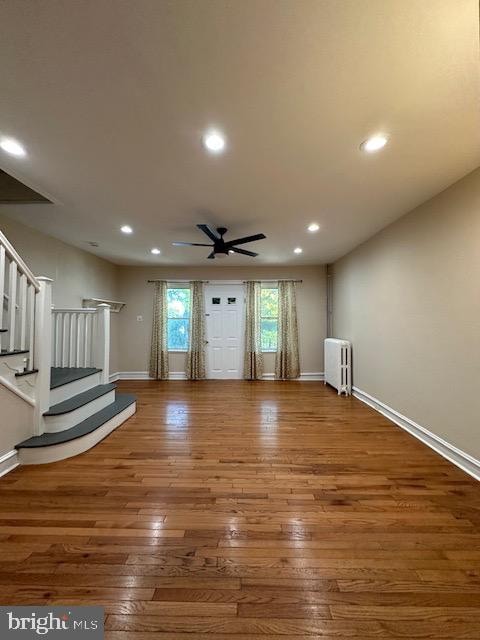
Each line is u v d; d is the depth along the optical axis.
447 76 1.39
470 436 2.39
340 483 2.23
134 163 2.18
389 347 3.71
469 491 2.13
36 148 1.99
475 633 1.16
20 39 1.21
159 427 3.41
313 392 5.16
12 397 2.41
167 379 6.27
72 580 1.37
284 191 2.67
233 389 5.39
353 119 1.70
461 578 1.40
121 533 1.67
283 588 1.34
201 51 1.27
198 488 2.15
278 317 6.29
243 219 3.40
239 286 6.40
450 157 2.12
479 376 2.30
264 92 1.49
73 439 2.64
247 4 1.08
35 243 3.80
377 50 1.26
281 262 5.92
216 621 1.20
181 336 6.42
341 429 3.37
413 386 3.19
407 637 1.14
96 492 2.08
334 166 2.23
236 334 6.40
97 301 5.20
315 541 1.63
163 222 3.49
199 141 1.91
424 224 2.96
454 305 2.57
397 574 1.42
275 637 1.14
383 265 3.82
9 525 1.74
